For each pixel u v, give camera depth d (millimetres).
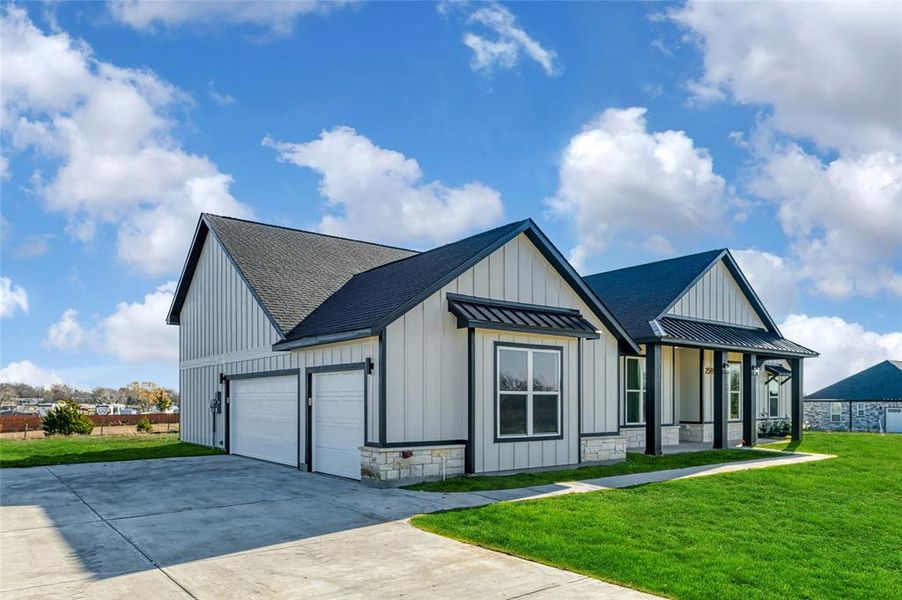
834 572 6453
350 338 12047
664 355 20047
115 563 6855
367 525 8477
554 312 14336
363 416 12094
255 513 9305
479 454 12320
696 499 10102
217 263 19828
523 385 13125
